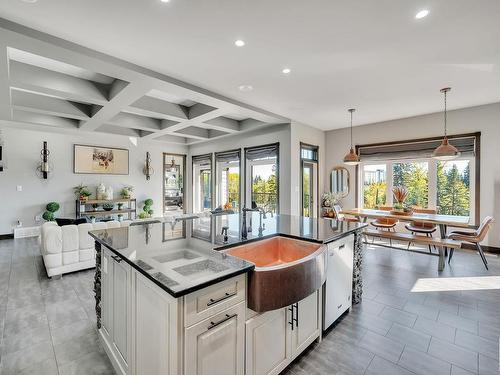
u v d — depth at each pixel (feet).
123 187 23.57
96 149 22.17
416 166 18.17
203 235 7.43
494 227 15.02
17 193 18.94
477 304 9.00
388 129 18.80
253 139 20.44
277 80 11.32
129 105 13.01
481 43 8.37
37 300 9.16
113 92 11.85
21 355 6.32
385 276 11.68
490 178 14.99
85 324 7.70
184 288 3.74
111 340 6.19
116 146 23.25
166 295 4.01
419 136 17.39
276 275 4.84
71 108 14.30
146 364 4.66
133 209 22.89
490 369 5.90
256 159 20.47
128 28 7.53
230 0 6.38
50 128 18.49
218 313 4.34
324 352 6.49
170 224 9.07
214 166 24.09
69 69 10.67
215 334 4.30
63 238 11.23
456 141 16.08
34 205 19.56
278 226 8.95
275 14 6.94
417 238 13.57
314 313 6.64
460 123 15.84
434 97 13.60
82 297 9.41
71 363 6.09
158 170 25.72
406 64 9.84
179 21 7.23
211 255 5.55
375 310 8.59
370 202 20.26
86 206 21.56
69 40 8.11
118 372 5.69
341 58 9.38
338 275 7.70
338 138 21.50
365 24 7.39
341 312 7.93
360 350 6.57
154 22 7.26
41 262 13.30
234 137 22.00
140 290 4.83
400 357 6.31
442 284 10.75
